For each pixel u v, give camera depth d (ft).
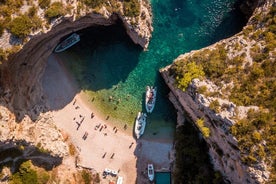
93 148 187.62
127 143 188.14
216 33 186.60
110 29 186.70
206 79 165.37
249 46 163.02
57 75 186.50
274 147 147.54
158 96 188.44
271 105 151.23
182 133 183.73
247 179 153.99
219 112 157.79
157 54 188.03
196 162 178.91
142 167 188.34
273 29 160.35
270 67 155.53
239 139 151.53
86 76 188.03
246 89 156.56
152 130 188.65
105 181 187.42
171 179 187.32
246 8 181.98
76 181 184.44
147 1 183.32
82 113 187.62
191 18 186.70
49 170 178.29
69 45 185.78
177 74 172.96
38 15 152.87
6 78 157.38
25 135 164.25
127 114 188.34
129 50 188.03
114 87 188.24
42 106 180.04
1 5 149.07
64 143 184.24
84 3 163.94
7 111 156.56
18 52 155.74
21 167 168.14
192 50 185.98
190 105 174.09
